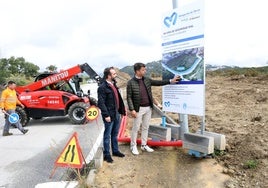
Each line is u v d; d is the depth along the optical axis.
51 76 13.34
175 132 7.62
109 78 6.74
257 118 8.94
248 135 7.22
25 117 12.73
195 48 6.44
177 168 6.23
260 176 5.38
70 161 6.14
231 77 26.73
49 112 12.98
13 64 57.66
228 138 7.40
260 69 30.14
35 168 6.93
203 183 5.54
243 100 13.20
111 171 6.25
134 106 7.05
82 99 13.05
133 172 6.19
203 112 6.45
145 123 7.37
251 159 6.00
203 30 6.22
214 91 17.53
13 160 7.62
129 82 7.00
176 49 6.95
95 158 6.29
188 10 6.50
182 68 6.83
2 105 10.86
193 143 6.55
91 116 8.01
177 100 7.07
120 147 7.89
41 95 12.91
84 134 10.44
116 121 6.98
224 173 5.75
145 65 6.99
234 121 9.29
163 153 7.22
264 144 6.44
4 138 10.43
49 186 5.76
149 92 7.22
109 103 6.71
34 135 10.76
